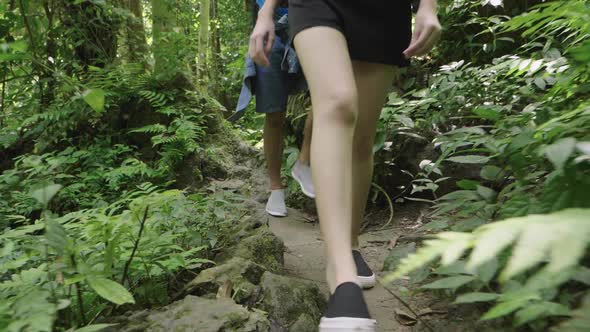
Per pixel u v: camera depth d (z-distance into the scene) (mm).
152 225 1828
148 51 5219
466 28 3590
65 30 4387
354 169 1979
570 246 370
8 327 1029
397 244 2584
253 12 2715
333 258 1295
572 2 1489
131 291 1705
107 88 4297
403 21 1830
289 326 1629
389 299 1918
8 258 1765
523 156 1456
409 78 3775
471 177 2680
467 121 2969
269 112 2852
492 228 449
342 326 1159
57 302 1190
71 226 1713
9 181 3434
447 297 1631
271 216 3234
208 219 2264
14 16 4031
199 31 7211
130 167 3697
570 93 1738
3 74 4305
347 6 1659
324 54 1457
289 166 3533
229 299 1586
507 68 2834
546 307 780
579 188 1063
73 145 4348
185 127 3980
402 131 3139
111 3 5008
